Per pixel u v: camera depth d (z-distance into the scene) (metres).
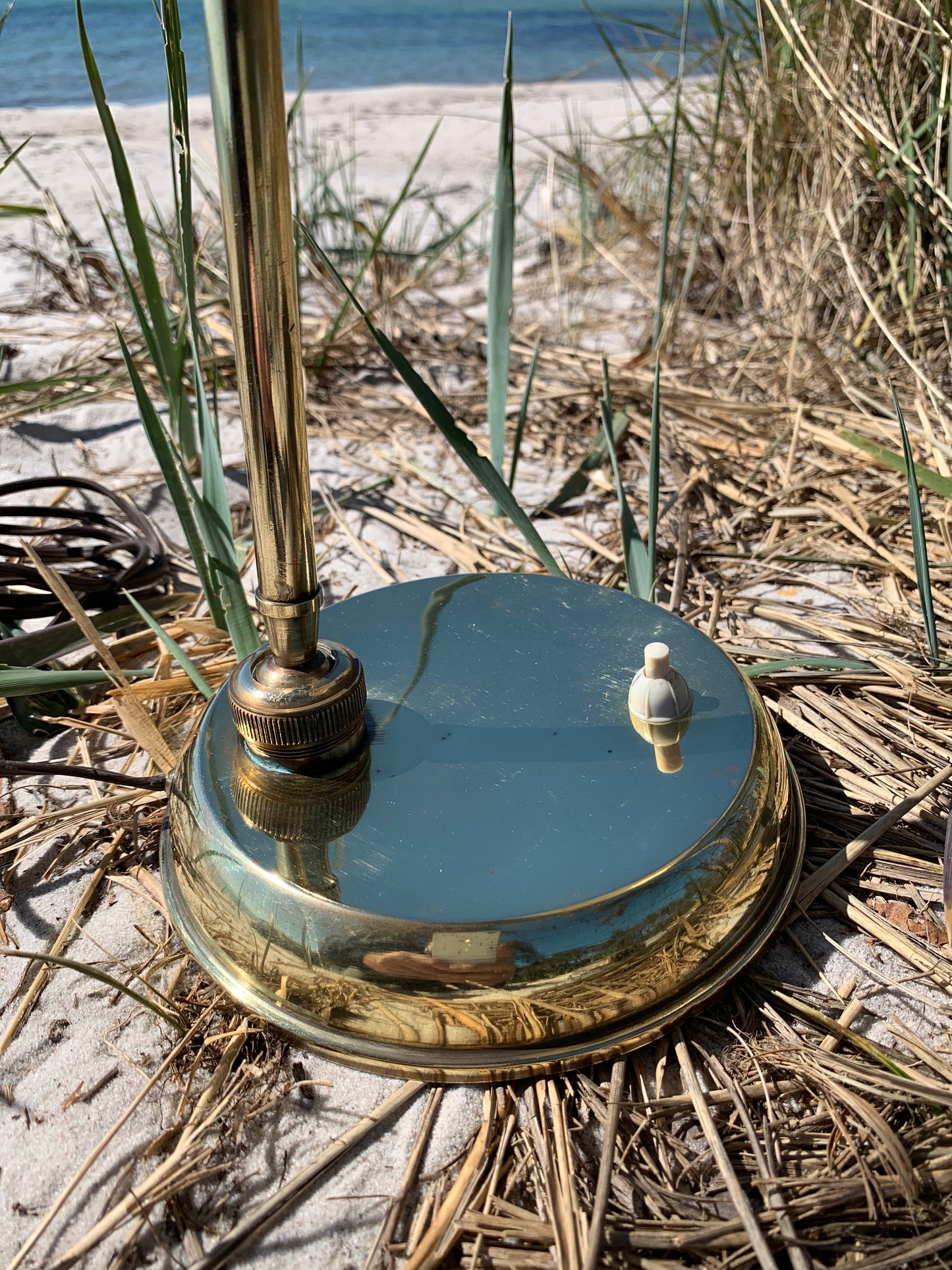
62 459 0.52
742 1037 0.25
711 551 0.45
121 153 0.37
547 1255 0.21
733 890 0.26
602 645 0.32
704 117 0.73
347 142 1.30
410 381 0.34
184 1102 0.24
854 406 0.53
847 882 0.29
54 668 0.38
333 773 0.27
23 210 0.48
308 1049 0.25
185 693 0.36
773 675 0.36
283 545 0.23
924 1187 0.22
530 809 0.26
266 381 0.21
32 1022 0.26
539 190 1.01
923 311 0.54
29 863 0.31
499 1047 0.24
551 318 0.70
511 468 0.47
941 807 0.31
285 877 0.25
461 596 0.34
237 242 0.20
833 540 0.45
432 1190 0.23
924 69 0.53
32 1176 0.23
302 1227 0.22
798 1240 0.21
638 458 0.52
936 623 0.39
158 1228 0.22
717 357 0.61
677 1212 0.22
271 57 0.19
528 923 0.23
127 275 0.41
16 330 0.65
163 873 0.29
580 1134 0.23
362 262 0.71
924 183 0.52
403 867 0.25
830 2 0.56
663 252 0.41
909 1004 0.26
